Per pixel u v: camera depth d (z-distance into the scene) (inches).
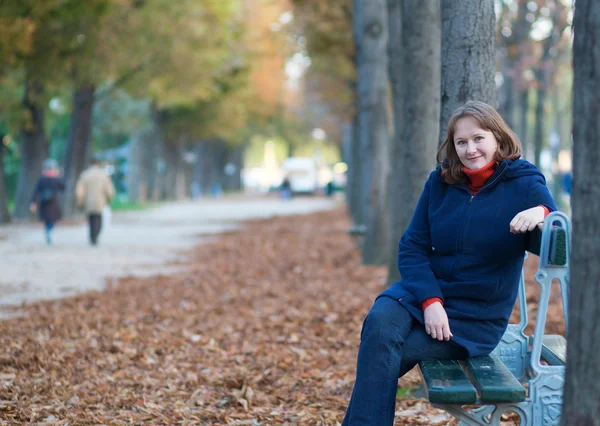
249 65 1676.9
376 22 581.0
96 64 992.2
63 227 1071.0
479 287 151.2
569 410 106.0
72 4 835.4
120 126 1598.2
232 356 293.4
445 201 155.9
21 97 1154.0
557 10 707.4
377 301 153.8
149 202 2022.6
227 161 3531.0
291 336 324.5
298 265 600.1
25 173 1209.4
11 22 783.7
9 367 268.7
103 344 309.4
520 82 807.7
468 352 148.8
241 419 211.5
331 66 924.6
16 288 488.1
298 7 856.9
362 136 593.0
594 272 103.0
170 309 402.6
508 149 154.1
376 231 585.9
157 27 1039.6
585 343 104.0
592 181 102.3
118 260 666.2
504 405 142.5
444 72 214.1
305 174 3021.7
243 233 980.6
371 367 147.3
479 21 209.6
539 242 142.0
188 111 1996.8
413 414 210.8
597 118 101.4
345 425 149.3
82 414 213.5
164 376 262.1
